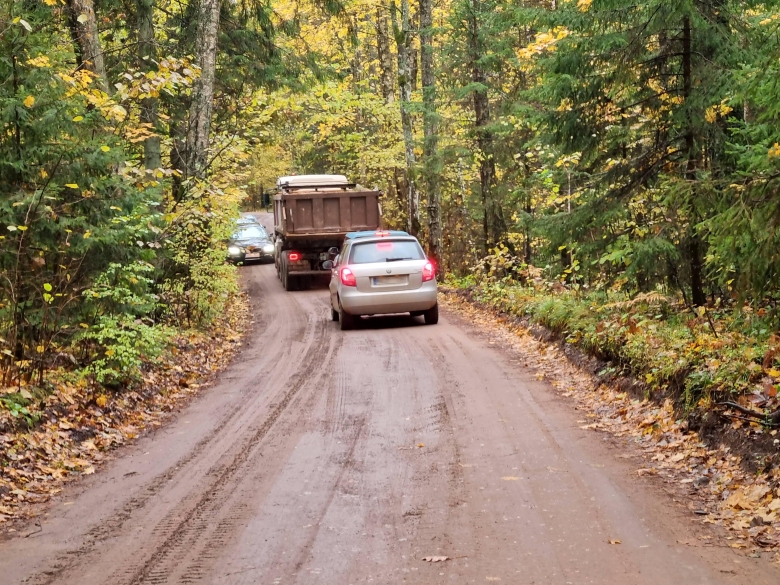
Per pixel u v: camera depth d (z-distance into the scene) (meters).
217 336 16.56
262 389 11.29
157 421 9.78
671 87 12.47
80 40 14.20
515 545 5.18
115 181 10.98
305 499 6.34
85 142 10.55
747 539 5.15
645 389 9.09
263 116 23.16
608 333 11.04
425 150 24.09
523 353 13.16
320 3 22.92
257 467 7.35
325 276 26.92
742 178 7.81
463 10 22.05
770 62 7.13
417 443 7.96
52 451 7.83
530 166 24.55
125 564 5.13
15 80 10.09
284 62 23.22
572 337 12.47
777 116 7.51
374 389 10.76
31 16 11.30
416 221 27.91
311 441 8.22
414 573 4.79
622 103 13.02
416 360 12.81
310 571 4.88
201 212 15.92
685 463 6.93
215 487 6.79
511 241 25.16
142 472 7.43
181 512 6.16
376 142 34.38
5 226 9.75
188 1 21.89
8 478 6.98
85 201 10.59
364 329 16.84
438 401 9.84
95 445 8.45
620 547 5.08
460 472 6.90
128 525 5.92
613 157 13.74
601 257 12.92
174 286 15.93
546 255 14.71
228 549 5.32
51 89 10.22
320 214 24.58
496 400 9.77
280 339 16.23
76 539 5.66
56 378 9.80
